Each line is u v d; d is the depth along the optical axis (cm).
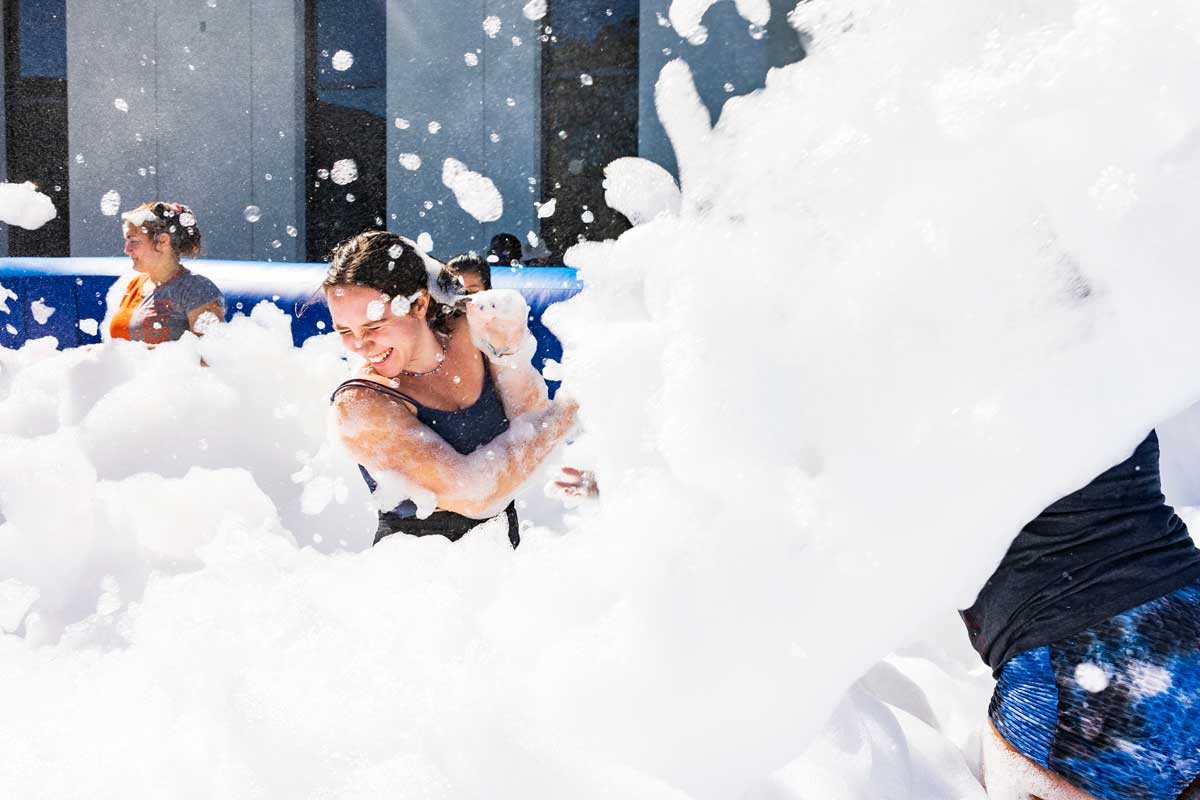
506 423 174
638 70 655
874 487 109
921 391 107
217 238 803
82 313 427
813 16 116
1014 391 103
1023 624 113
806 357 113
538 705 123
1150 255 97
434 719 123
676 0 123
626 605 120
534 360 318
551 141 682
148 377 269
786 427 114
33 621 171
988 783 121
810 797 121
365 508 250
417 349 166
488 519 175
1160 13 97
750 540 114
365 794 113
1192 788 109
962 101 104
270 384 284
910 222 108
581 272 136
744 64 543
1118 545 110
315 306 360
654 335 130
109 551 200
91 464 238
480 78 689
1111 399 101
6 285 438
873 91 112
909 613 111
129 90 809
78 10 811
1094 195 98
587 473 169
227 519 219
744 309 116
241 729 125
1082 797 110
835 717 130
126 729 128
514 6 671
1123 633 108
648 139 652
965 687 161
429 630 141
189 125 798
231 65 779
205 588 170
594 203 679
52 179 866
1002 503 106
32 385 267
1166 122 96
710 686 114
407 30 702
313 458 263
